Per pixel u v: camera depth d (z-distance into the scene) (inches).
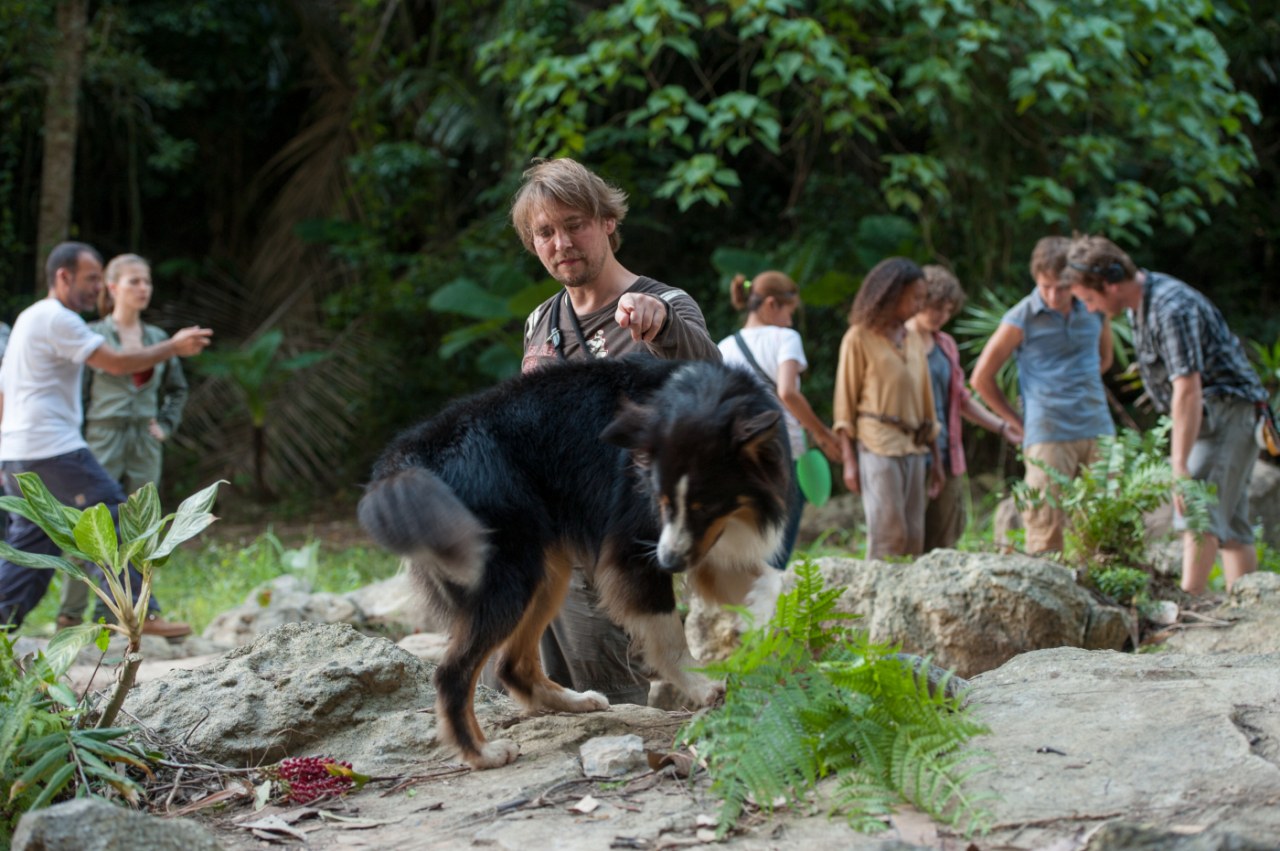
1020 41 403.2
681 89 387.9
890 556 227.9
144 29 614.9
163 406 298.2
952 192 476.4
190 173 704.4
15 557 123.0
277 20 689.0
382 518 122.5
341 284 665.0
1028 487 218.2
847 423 245.0
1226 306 553.3
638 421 128.5
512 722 140.9
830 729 110.0
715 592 143.2
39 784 115.0
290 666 143.9
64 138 538.6
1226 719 111.5
